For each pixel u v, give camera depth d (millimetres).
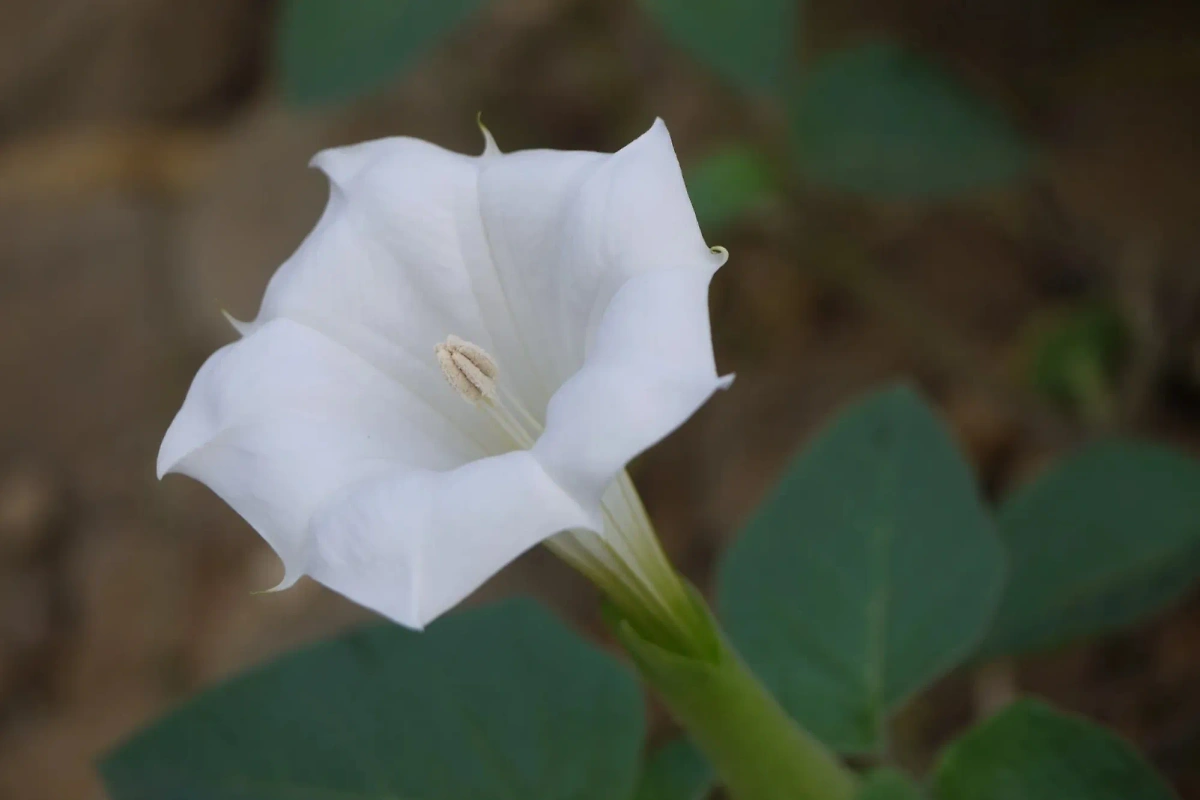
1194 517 998
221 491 854
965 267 1181
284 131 1333
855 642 941
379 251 896
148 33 1504
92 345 1330
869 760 1044
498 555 821
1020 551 1007
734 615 949
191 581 1247
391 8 1020
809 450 966
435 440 891
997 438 1153
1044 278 1173
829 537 955
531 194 884
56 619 1259
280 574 1227
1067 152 1166
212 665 1211
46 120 1526
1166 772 1039
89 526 1286
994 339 1170
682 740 938
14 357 1345
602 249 856
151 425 1290
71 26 1521
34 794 1213
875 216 1182
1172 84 1154
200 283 1294
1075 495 1009
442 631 942
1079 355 1141
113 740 1217
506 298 898
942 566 947
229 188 1336
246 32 1501
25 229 1405
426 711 937
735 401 1188
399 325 896
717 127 1208
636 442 818
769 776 886
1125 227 1151
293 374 873
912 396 968
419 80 1284
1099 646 1093
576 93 1254
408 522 828
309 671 940
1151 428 1131
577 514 822
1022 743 906
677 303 833
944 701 1099
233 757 934
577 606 1170
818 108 1064
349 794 932
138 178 1445
